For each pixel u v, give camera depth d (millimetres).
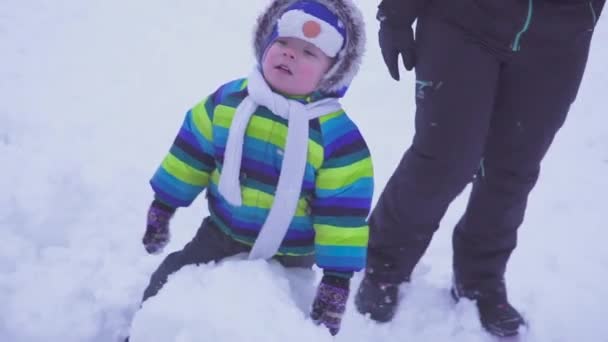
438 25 1876
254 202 1594
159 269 1807
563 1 1735
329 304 1578
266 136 1557
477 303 2326
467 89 1847
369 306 2252
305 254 1707
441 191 1992
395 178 2104
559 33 1768
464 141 1895
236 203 1580
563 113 1933
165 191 1677
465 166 1943
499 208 2127
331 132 1563
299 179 1531
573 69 1859
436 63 1871
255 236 1646
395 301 2271
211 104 1639
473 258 2285
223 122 1592
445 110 1874
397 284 2264
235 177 1553
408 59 1965
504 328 2260
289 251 1678
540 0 1726
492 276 2299
